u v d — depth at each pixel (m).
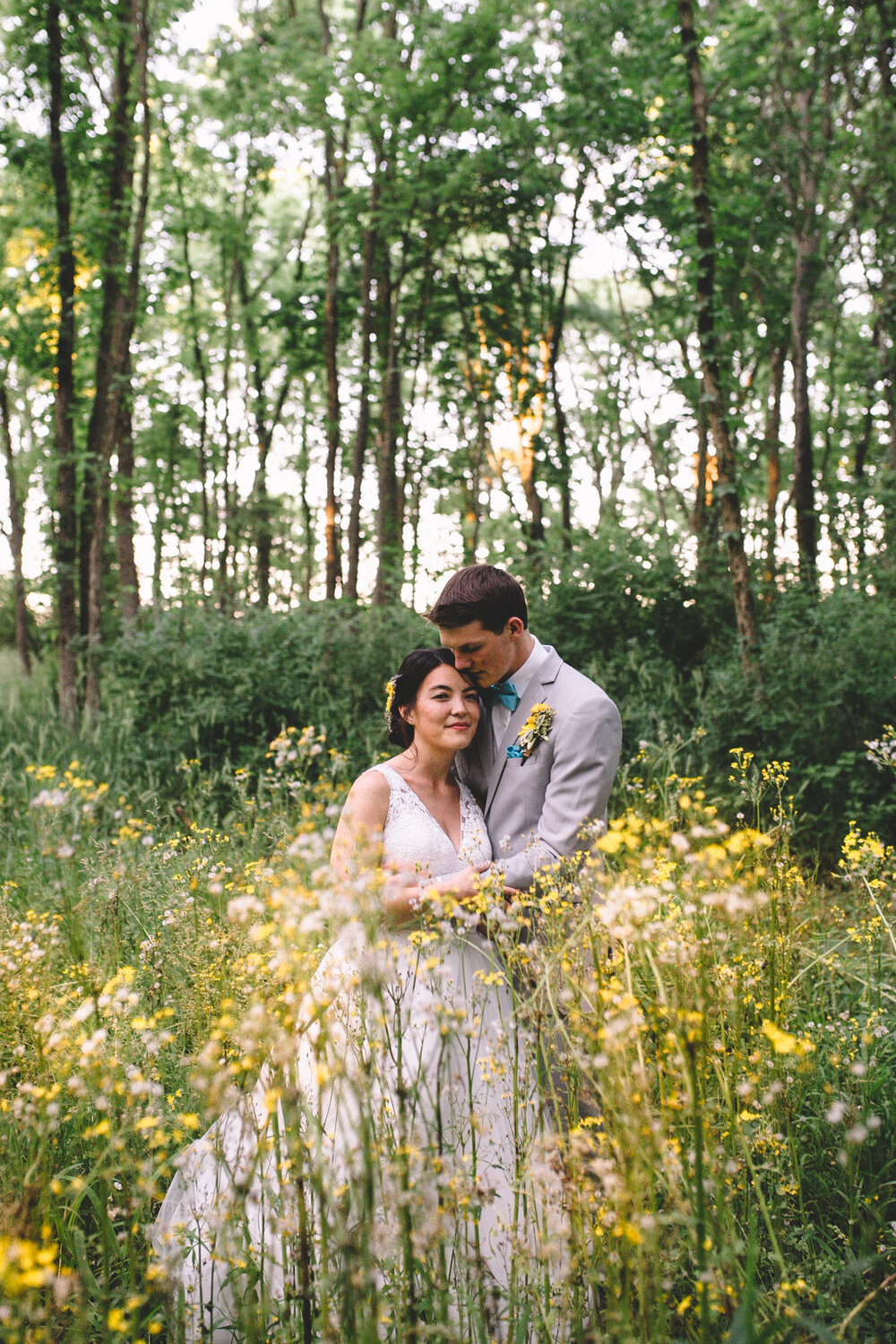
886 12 9.77
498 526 15.59
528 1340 1.59
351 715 7.41
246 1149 1.57
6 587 21.08
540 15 12.30
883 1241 1.86
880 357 10.80
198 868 3.17
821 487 14.39
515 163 12.72
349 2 15.60
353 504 12.11
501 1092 1.88
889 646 6.69
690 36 6.96
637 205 12.38
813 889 3.21
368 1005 1.55
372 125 12.05
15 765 6.88
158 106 13.91
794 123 10.77
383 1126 1.56
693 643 8.73
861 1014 2.67
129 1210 1.53
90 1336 1.61
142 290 13.02
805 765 6.03
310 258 19.73
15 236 11.26
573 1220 1.38
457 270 13.83
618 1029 1.27
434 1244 1.34
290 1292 1.40
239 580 20.02
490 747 2.63
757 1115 1.72
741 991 1.79
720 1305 1.54
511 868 2.20
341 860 1.85
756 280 12.61
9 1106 1.71
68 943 2.63
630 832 1.68
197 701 7.37
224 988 2.08
